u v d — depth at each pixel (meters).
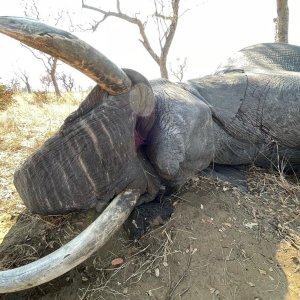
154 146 2.42
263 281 2.31
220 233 2.54
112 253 2.51
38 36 1.50
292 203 3.02
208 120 2.78
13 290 1.93
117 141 2.12
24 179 2.25
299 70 3.79
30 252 2.79
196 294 2.23
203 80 3.34
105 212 2.16
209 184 2.95
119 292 2.31
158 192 2.58
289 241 2.61
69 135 2.10
